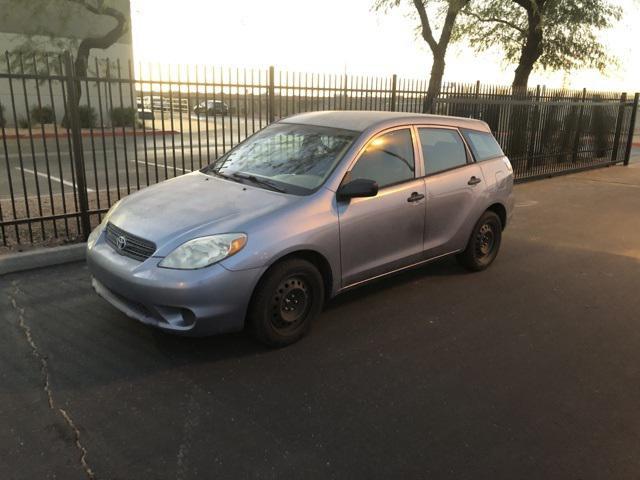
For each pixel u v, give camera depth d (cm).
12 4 1296
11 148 1514
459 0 1173
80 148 603
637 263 655
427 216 503
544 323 470
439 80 1263
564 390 362
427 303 504
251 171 467
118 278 372
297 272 397
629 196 1126
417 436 307
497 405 342
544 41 1597
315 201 410
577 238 770
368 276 462
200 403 331
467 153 561
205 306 358
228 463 279
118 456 282
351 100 923
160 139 1727
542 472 281
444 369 384
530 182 1291
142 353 388
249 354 393
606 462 290
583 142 1507
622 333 455
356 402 339
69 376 355
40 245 585
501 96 1205
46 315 443
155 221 390
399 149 488
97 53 2020
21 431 300
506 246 717
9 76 548
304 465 279
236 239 366
